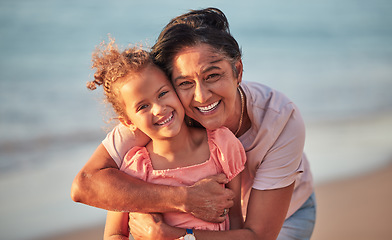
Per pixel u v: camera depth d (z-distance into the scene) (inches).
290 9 781.3
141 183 87.2
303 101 367.6
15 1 634.8
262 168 97.2
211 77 83.4
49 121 297.1
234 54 85.0
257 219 93.8
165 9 646.5
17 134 275.0
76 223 184.1
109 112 96.8
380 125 314.5
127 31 552.7
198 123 95.7
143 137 95.2
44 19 572.7
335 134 293.3
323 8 826.8
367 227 181.6
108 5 647.8
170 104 86.2
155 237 86.3
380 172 239.1
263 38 614.9
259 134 95.7
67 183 215.9
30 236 170.9
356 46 598.9
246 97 96.3
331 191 215.8
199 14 89.0
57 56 451.2
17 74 392.8
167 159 92.4
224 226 93.0
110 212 95.4
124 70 85.4
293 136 96.5
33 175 223.6
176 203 85.3
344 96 384.8
